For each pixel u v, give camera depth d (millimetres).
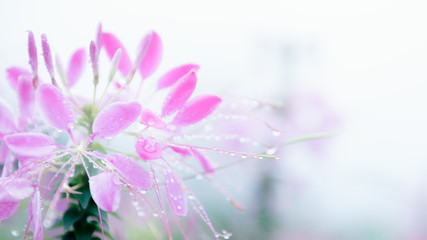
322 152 679
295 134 649
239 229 584
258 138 600
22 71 366
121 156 341
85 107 367
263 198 608
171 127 377
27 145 338
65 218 353
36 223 333
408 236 801
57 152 349
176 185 364
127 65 378
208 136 386
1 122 360
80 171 357
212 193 577
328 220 754
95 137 349
